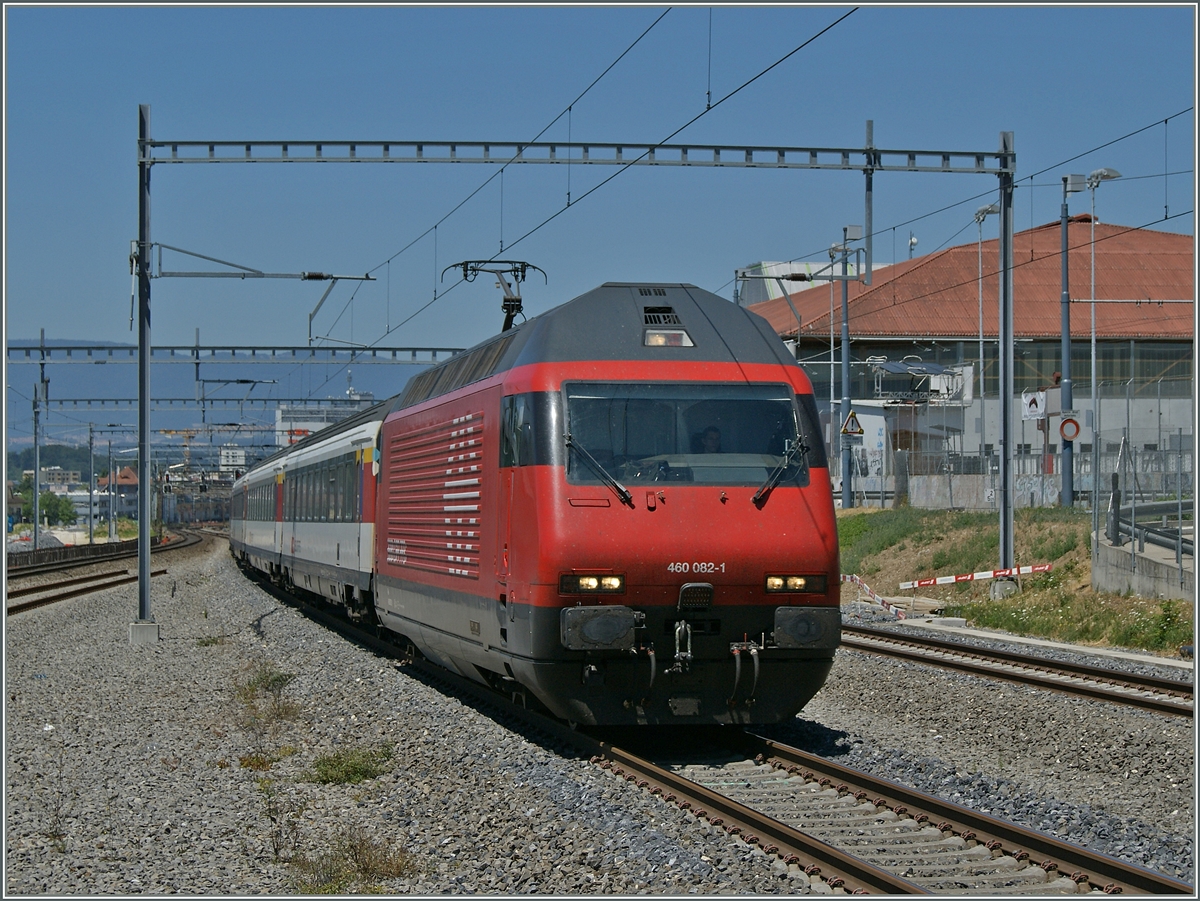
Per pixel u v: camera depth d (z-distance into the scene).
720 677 10.73
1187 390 50.03
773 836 7.62
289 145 21.19
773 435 11.10
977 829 7.80
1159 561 20.39
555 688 10.58
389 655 18.75
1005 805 8.97
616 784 9.41
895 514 36.19
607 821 8.34
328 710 13.95
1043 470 31.33
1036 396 30.53
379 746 11.75
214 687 15.85
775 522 10.75
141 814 9.21
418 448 15.27
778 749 10.27
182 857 8.05
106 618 26.36
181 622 25.61
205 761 11.29
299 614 26.58
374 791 10.05
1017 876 7.01
